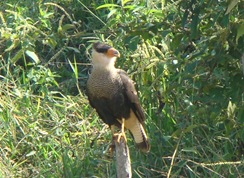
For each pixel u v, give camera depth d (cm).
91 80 941
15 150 1112
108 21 1200
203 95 975
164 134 1101
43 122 1162
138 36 952
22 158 1119
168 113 1109
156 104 1116
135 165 1067
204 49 921
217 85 949
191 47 994
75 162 1082
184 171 1057
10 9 1320
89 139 1123
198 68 931
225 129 1019
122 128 935
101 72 933
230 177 1017
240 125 945
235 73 936
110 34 1151
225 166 1028
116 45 1099
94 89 940
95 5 1362
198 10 893
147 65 1021
